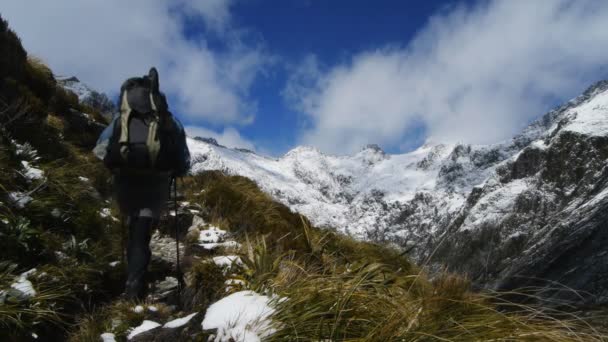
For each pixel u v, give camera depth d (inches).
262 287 139.4
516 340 101.6
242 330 109.8
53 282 155.3
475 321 109.9
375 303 120.0
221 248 230.4
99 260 189.8
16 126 272.4
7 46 317.4
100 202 268.1
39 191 207.8
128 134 164.4
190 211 291.3
